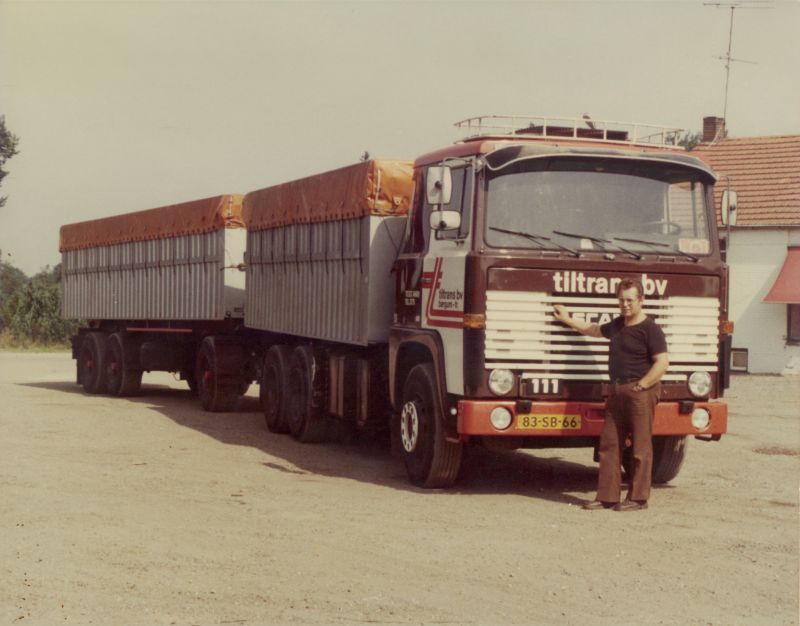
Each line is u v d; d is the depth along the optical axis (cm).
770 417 1922
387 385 1312
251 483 1142
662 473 1173
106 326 2491
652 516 981
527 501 1057
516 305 1026
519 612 672
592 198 1059
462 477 1218
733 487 1155
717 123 4069
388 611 670
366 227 1278
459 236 1058
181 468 1238
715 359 1086
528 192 1045
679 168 1083
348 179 1331
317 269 1447
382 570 768
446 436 1076
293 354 1536
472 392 1022
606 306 1047
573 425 1031
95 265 2516
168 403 2102
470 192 1047
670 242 1076
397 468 1280
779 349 3388
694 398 1081
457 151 1091
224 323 1980
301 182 1502
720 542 873
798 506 1040
